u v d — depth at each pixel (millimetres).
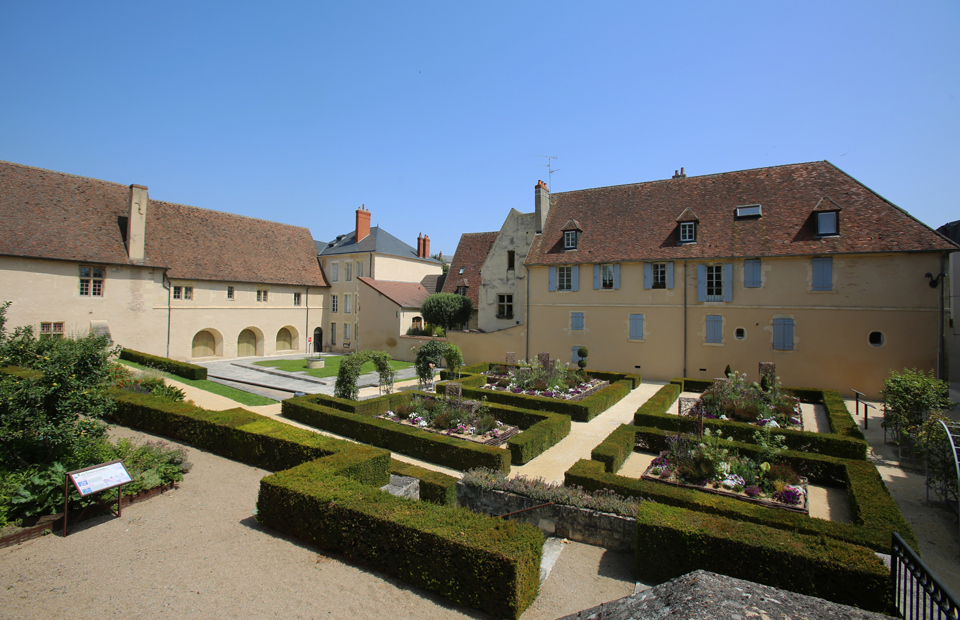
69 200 30422
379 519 6914
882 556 6727
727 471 10781
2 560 6867
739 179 26984
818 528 7684
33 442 9039
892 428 14312
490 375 25672
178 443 12945
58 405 8758
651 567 7223
